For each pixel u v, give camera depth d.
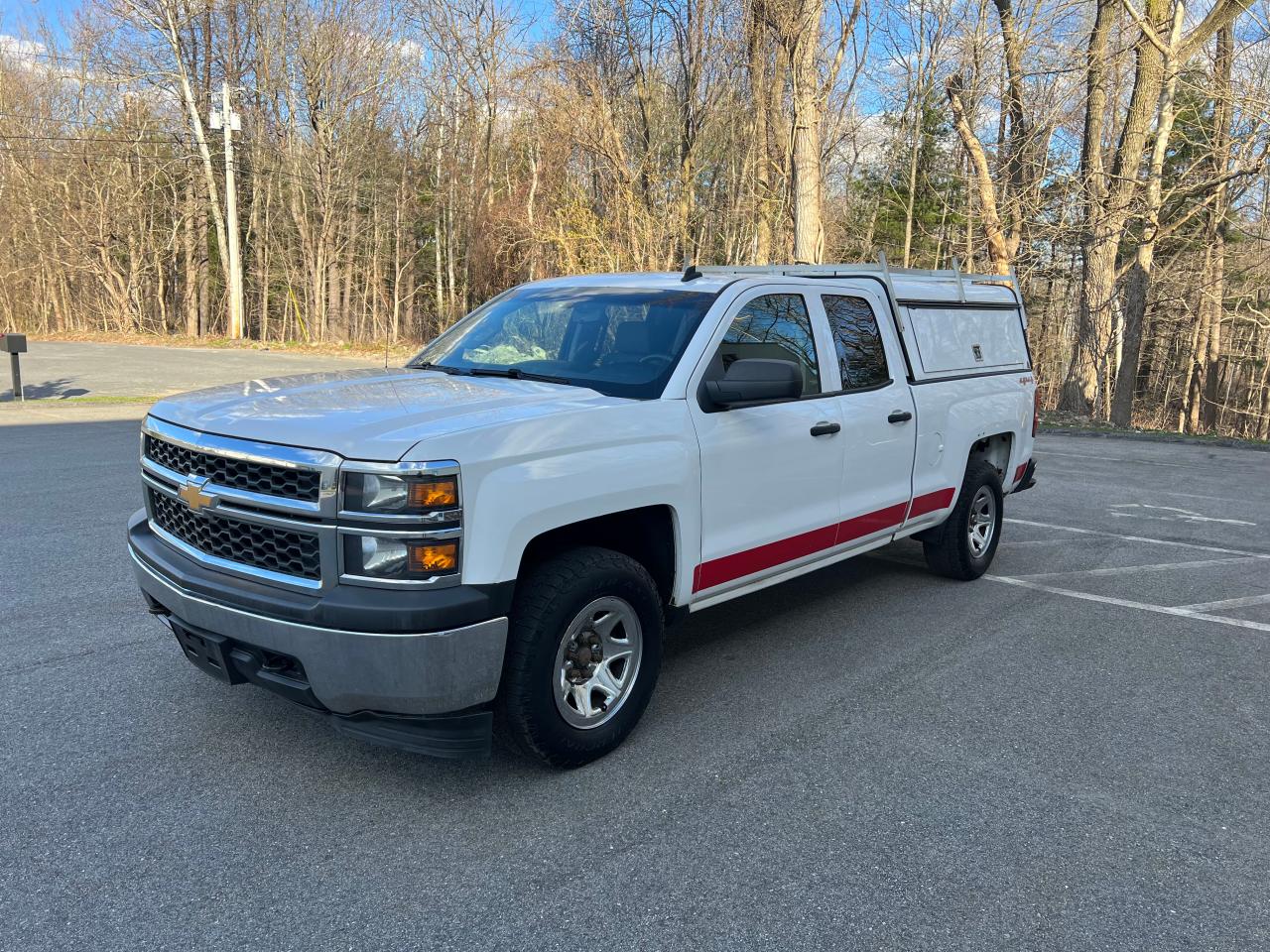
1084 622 5.53
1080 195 19.59
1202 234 25.12
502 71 35.34
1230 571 6.75
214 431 3.31
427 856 2.97
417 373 4.36
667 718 4.07
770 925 2.64
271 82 40.16
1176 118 21.00
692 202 21.78
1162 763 3.71
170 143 45.16
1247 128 17.45
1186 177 18.98
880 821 3.22
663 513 3.86
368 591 2.95
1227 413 35.62
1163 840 3.14
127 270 48.12
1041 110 19.00
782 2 18.39
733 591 4.30
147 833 3.07
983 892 2.82
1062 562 7.00
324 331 43.44
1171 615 5.69
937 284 6.04
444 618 2.95
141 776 3.44
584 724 3.54
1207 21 17.14
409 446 2.95
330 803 3.29
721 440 4.02
